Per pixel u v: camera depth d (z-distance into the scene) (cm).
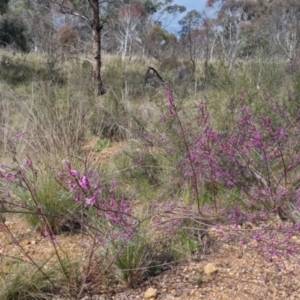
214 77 604
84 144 470
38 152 386
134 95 674
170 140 388
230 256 272
